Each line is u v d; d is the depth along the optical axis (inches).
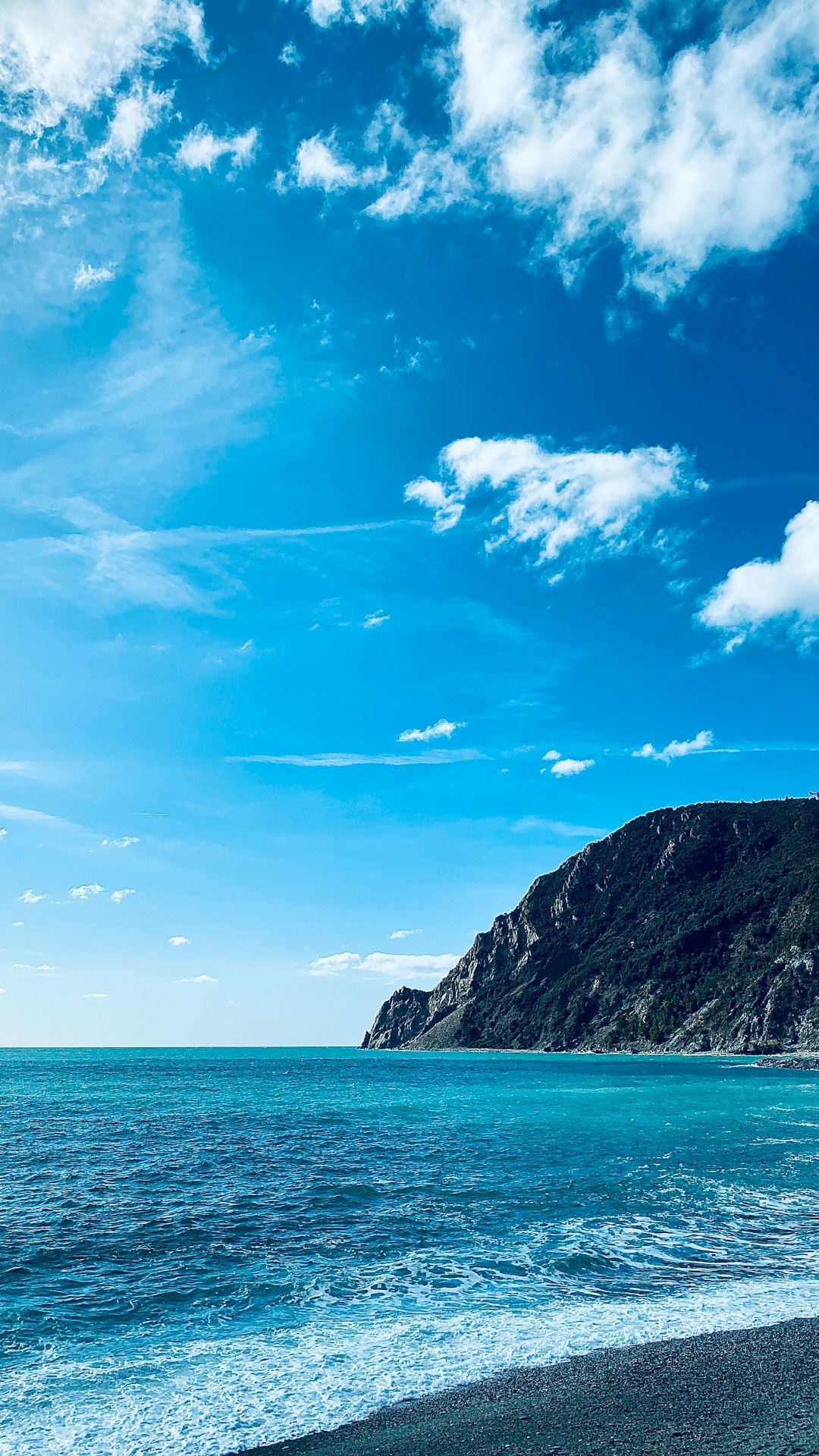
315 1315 643.5
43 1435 445.1
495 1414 463.5
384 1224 936.3
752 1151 1453.0
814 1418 446.3
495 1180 1190.3
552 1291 695.1
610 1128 1829.5
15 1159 1440.7
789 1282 714.2
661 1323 613.3
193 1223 949.8
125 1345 582.6
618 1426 442.3
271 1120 2085.4
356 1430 447.8
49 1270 768.3
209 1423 459.8
